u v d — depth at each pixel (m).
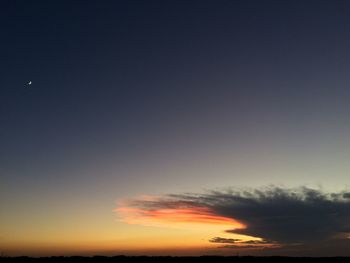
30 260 81.19
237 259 89.56
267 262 85.62
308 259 87.06
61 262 80.44
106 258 89.06
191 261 88.06
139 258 89.56
